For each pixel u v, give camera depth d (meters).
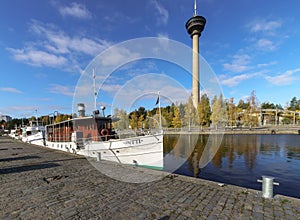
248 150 23.61
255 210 4.01
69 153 13.95
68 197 4.93
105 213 3.98
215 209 4.08
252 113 55.22
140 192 5.21
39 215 3.92
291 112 69.75
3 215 3.94
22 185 6.02
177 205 4.32
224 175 13.10
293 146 26.66
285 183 11.23
